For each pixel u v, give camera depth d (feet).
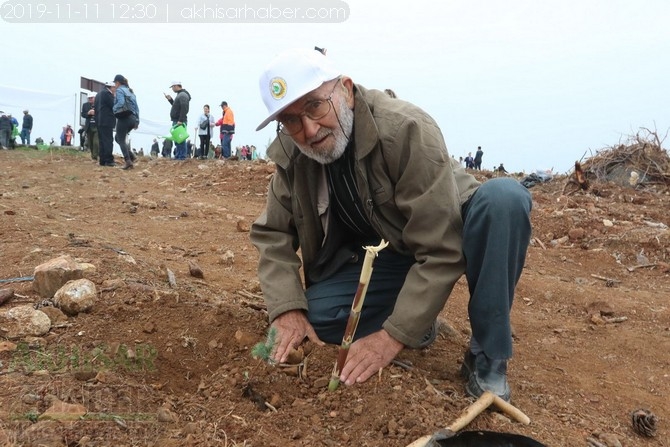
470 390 7.23
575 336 11.27
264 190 26.66
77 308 7.87
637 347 10.70
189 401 6.51
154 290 8.95
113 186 26.61
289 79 6.19
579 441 6.64
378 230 7.20
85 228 15.66
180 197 24.38
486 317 6.79
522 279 14.94
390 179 6.85
